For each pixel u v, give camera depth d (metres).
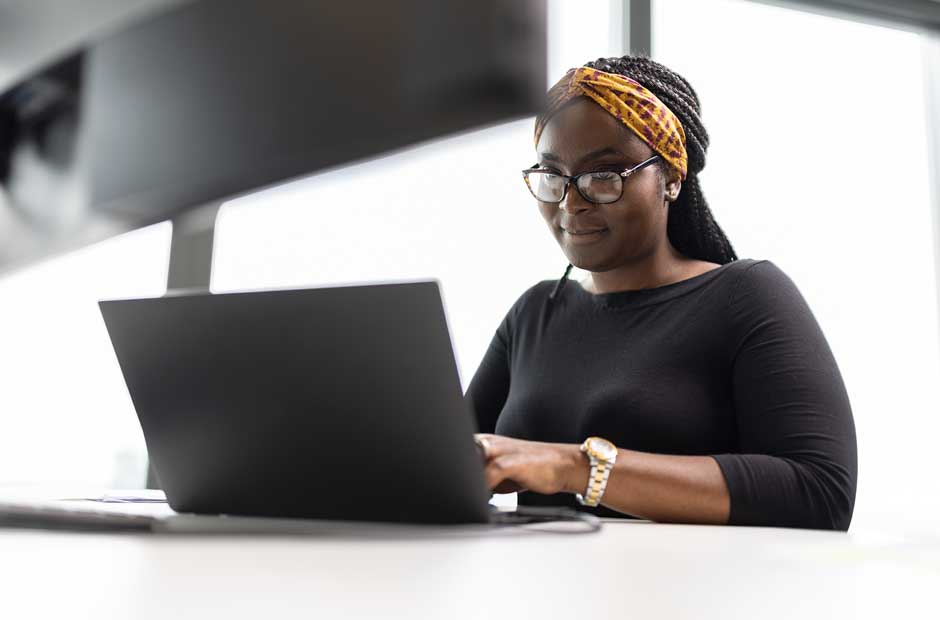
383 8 0.35
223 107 0.39
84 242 0.46
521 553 0.45
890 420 2.36
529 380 1.25
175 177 0.40
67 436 1.81
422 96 0.34
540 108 0.32
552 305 1.32
